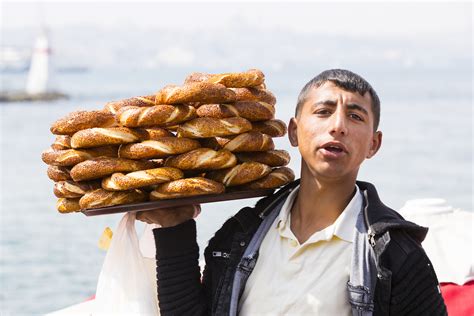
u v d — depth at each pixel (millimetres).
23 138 28641
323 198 2223
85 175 2232
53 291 8453
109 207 2242
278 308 2148
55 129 2316
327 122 2150
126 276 2416
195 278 2371
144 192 2318
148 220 2416
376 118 2242
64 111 46688
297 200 2322
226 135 2320
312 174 2225
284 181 2439
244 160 2418
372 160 19422
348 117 2164
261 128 2449
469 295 3352
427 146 22375
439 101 49938
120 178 2211
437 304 2131
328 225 2229
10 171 19828
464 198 13586
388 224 2113
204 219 9562
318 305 2109
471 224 3748
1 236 11594
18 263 9797
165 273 2344
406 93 63344
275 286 2182
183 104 2307
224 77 2385
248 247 2279
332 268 2145
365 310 2061
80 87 99125
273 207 2361
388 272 2076
